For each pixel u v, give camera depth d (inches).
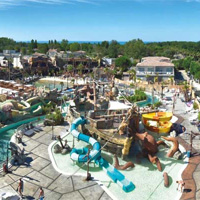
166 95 3105.3
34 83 4330.7
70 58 5743.1
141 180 1177.4
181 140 1594.5
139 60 6855.3
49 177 1183.6
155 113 1800.0
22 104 2313.0
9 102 2068.2
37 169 1250.0
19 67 4997.5
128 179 1186.0
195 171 1226.0
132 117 1455.5
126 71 5492.1
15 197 974.4
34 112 2175.2
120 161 1350.9
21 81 4072.3
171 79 4045.3
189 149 1465.3
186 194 1053.2
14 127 1936.5
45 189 1092.5
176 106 2501.2
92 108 2079.2
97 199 1033.5
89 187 1111.6
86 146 1534.2
